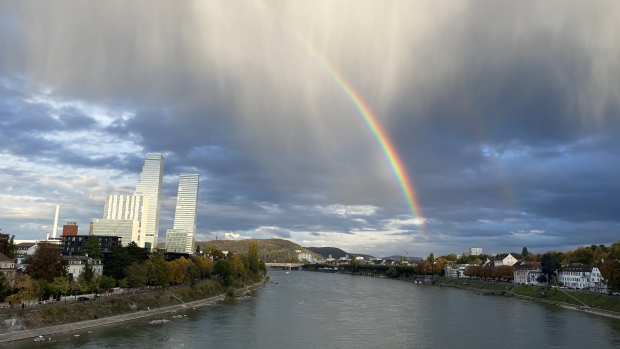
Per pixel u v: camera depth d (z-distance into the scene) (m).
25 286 142.38
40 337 129.62
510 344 146.12
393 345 143.38
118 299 174.50
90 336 138.50
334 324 180.50
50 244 171.38
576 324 183.75
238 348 133.62
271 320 184.88
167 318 177.62
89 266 189.88
